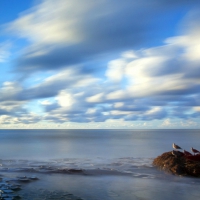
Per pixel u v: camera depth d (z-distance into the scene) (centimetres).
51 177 1391
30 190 1135
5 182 1260
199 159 1561
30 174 1465
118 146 4050
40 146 4016
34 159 2181
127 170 1605
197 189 1155
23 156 2492
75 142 5359
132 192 1112
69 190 1144
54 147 3791
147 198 1027
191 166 1469
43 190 1136
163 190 1142
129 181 1309
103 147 3812
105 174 1478
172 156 1655
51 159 2177
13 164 1852
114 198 1033
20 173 1493
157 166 1692
